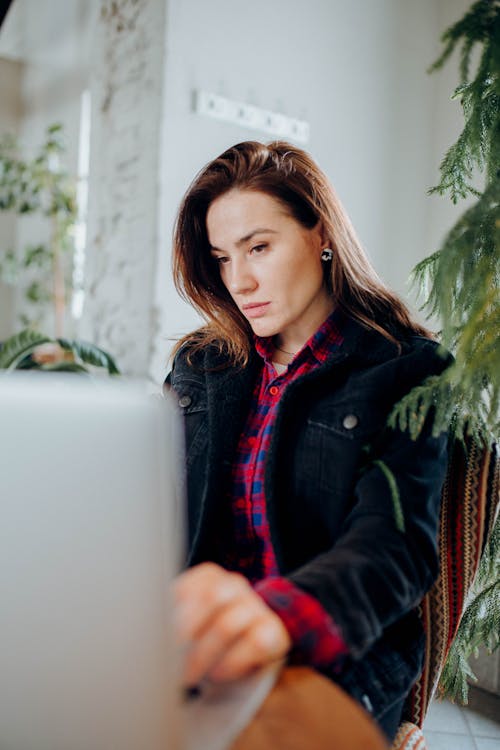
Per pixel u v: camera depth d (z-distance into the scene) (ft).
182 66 8.51
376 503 2.68
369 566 2.36
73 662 1.40
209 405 3.45
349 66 9.68
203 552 3.35
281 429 3.17
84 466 1.35
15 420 1.34
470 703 6.64
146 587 1.37
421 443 2.90
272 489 3.13
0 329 18.11
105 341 9.70
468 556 3.10
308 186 3.34
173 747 1.42
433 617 3.08
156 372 8.64
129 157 9.14
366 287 3.49
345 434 3.07
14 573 1.37
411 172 10.19
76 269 14.76
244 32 8.89
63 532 1.36
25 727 1.42
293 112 9.24
